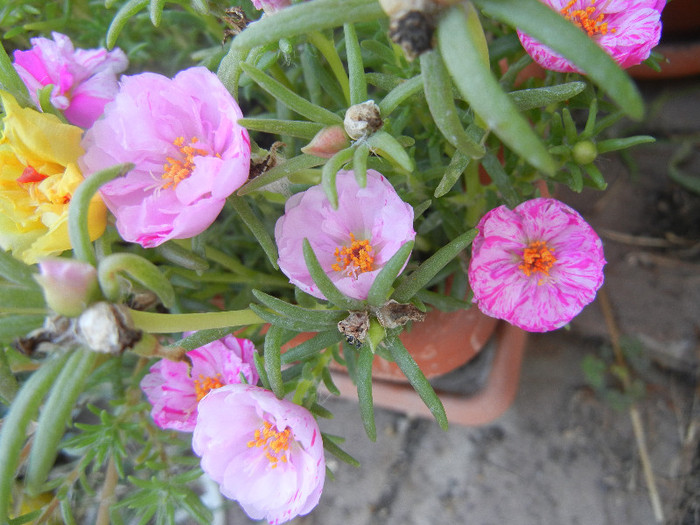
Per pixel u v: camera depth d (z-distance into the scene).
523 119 0.09
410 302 0.15
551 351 0.32
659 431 0.30
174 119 0.14
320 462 0.14
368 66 0.22
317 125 0.14
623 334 0.31
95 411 0.19
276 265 0.15
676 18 0.30
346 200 0.15
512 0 0.10
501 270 0.17
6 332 0.12
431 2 0.10
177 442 0.21
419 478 0.31
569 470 0.30
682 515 0.29
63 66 0.16
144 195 0.14
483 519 0.30
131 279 0.14
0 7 0.19
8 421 0.11
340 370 0.24
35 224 0.14
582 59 0.09
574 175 0.17
